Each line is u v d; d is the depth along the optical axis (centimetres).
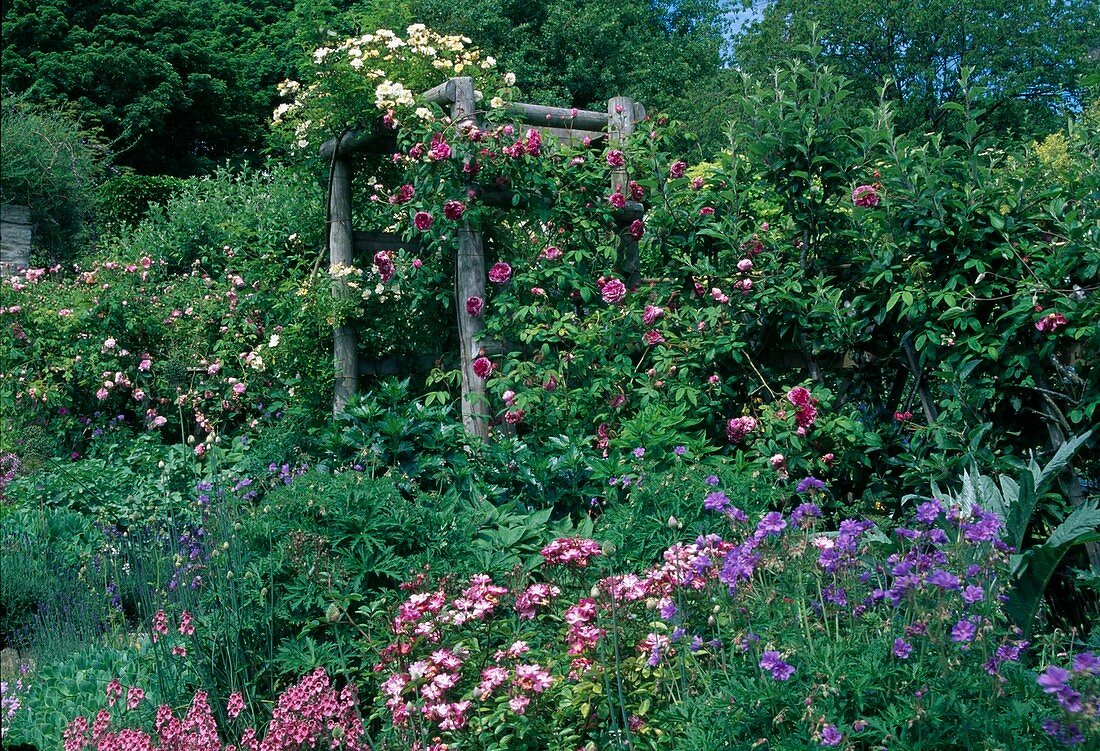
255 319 702
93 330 684
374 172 636
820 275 448
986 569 226
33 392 630
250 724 288
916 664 198
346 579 313
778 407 434
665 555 265
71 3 1539
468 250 529
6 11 1368
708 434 466
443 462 423
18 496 502
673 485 337
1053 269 363
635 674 249
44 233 856
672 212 505
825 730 186
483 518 375
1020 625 285
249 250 803
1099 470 361
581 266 546
